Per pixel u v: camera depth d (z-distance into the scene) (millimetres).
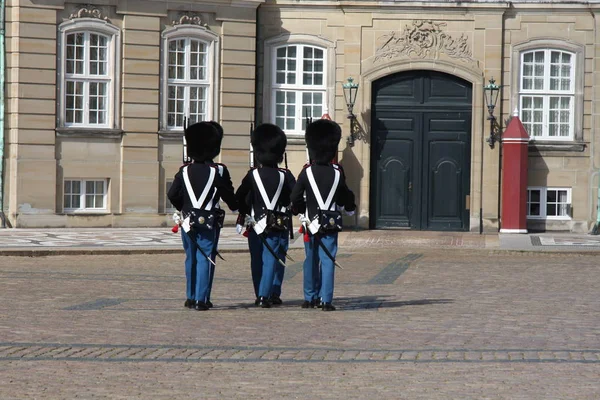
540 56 38719
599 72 38531
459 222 38625
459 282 23453
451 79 38625
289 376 12820
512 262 28125
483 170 38344
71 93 36469
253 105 38375
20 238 31953
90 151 36562
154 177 37312
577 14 38469
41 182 35844
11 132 35719
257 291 19922
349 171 38625
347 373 13008
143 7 37000
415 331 16422
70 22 36156
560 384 12297
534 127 38750
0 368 13266
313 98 38969
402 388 12109
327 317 18000
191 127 19219
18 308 18750
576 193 38562
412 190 38656
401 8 38406
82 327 16641
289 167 38906
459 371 13117
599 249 31203
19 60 35500
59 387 12156
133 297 20578
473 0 38188
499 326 16984
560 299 20484
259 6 38656
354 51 38594
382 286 22750
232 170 38156
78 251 28844
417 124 38656
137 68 37031
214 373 13016
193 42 37812
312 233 18766
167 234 34438
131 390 12016
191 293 19125
